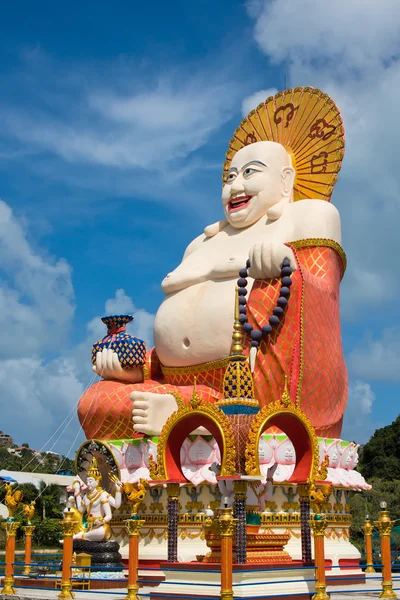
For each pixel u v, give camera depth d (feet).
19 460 293.64
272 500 73.56
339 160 96.37
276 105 103.96
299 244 88.12
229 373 55.01
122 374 87.40
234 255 88.99
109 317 90.53
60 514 192.34
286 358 77.00
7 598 58.03
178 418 53.47
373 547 127.75
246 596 46.39
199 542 72.74
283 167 96.53
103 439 83.35
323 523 50.93
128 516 77.56
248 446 49.75
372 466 194.49
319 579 50.14
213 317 83.87
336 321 85.92
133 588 50.85
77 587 62.90
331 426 82.38
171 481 53.93
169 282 92.38
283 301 76.95
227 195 95.91
